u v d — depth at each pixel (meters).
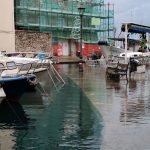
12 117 17.09
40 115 17.41
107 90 24.05
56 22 63.59
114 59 37.72
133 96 21.55
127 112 17.27
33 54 34.00
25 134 14.44
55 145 13.02
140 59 39.53
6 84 18.36
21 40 49.06
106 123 15.45
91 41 67.06
